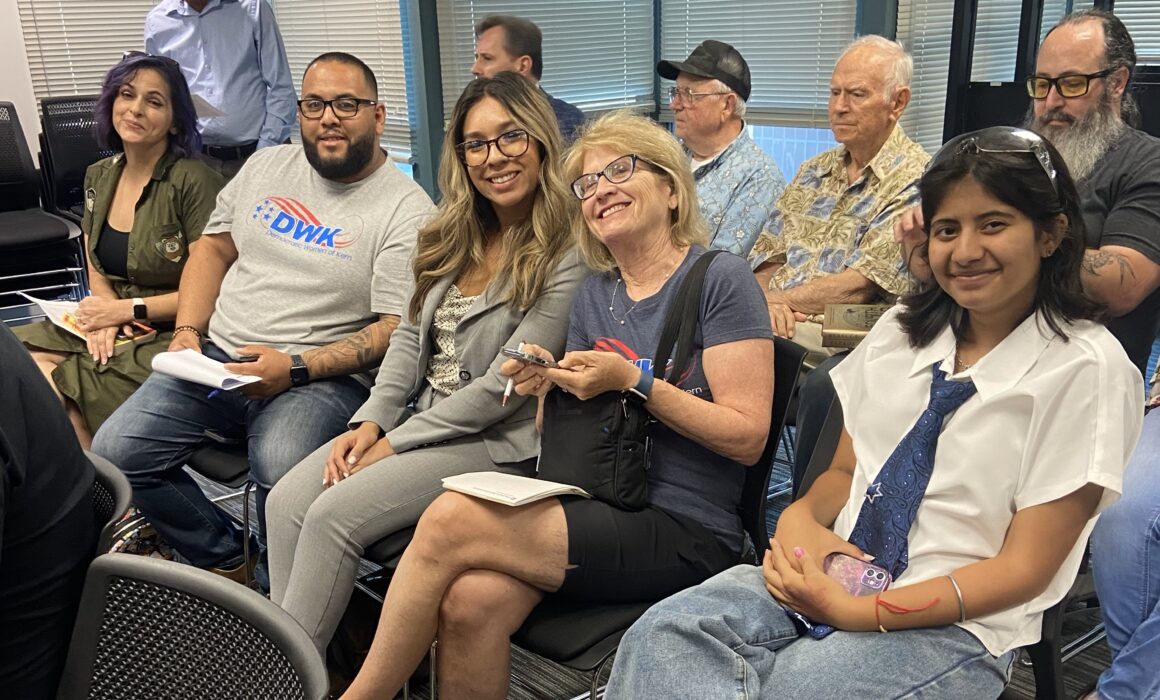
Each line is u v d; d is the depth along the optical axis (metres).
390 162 2.65
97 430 2.65
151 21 4.75
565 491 1.67
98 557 1.05
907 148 2.64
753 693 1.36
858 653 1.37
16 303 4.19
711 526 1.77
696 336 1.78
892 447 1.54
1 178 4.58
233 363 2.40
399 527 1.99
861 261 2.62
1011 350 1.42
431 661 1.75
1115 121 2.26
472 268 2.21
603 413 1.70
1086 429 1.33
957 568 1.42
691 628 1.40
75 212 4.50
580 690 2.20
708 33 4.91
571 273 2.05
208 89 4.72
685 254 1.86
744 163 3.10
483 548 1.64
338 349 2.46
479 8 4.57
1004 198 1.34
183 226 2.93
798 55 4.48
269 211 2.64
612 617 1.67
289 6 5.35
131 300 2.84
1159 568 1.67
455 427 2.08
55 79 5.56
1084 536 1.37
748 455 1.73
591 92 5.05
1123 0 5.37
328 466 2.10
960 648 1.37
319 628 1.95
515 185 2.06
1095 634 2.15
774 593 1.49
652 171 1.82
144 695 1.05
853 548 1.50
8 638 1.08
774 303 2.68
